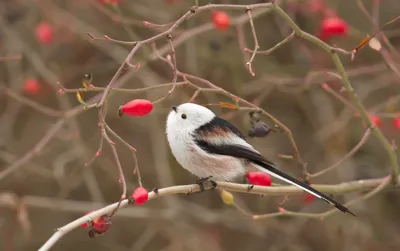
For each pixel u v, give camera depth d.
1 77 13.45
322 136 12.02
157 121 12.82
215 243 13.47
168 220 12.91
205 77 12.93
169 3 12.41
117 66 13.13
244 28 12.91
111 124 14.05
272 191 7.59
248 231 13.33
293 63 13.28
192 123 7.96
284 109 14.05
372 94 13.39
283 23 12.59
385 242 12.90
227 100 12.12
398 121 9.52
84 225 6.23
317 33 12.16
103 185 14.55
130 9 12.44
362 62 12.64
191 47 12.15
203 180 7.48
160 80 12.58
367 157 12.84
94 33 12.37
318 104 13.02
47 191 14.12
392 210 13.29
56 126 9.48
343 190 8.28
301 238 13.38
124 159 13.95
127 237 14.45
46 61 13.44
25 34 13.45
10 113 13.05
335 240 12.98
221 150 7.87
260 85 12.18
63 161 12.27
